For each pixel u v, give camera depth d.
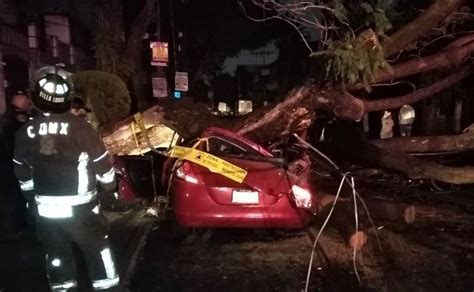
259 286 5.59
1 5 17.73
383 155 9.81
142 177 9.77
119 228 7.67
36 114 4.55
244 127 8.73
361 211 7.75
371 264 6.29
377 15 7.81
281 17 8.63
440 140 9.85
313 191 7.51
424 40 9.73
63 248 4.42
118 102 12.09
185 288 5.54
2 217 7.47
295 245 7.07
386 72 8.09
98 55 18.28
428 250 6.86
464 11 9.09
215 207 6.77
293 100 8.52
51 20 22.66
